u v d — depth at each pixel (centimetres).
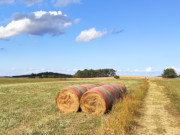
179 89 2498
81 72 14312
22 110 1132
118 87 1591
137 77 8994
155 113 1077
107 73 14612
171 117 986
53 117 958
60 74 12794
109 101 1095
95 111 1054
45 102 1430
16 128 801
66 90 1126
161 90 2436
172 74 9550
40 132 733
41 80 6731
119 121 739
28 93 2059
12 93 2058
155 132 751
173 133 741
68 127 793
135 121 902
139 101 1373
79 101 1109
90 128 775
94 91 1060
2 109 1166
